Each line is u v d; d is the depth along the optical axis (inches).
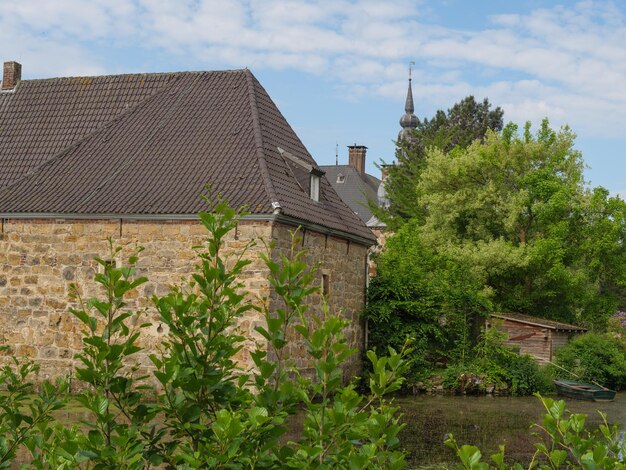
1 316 914.7
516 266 1423.5
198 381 193.9
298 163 960.9
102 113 1062.4
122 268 198.7
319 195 992.2
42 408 241.9
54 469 183.5
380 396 194.4
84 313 195.5
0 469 219.3
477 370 1097.4
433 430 765.9
